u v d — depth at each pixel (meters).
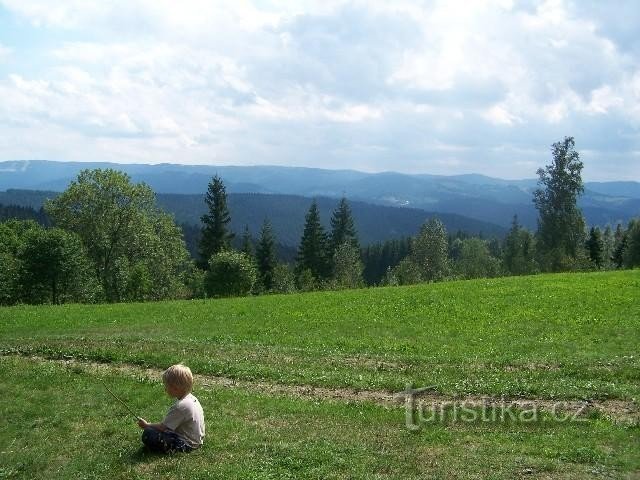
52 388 17.88
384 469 10.93
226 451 11.91
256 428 13.63
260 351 24.25
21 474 11.36
